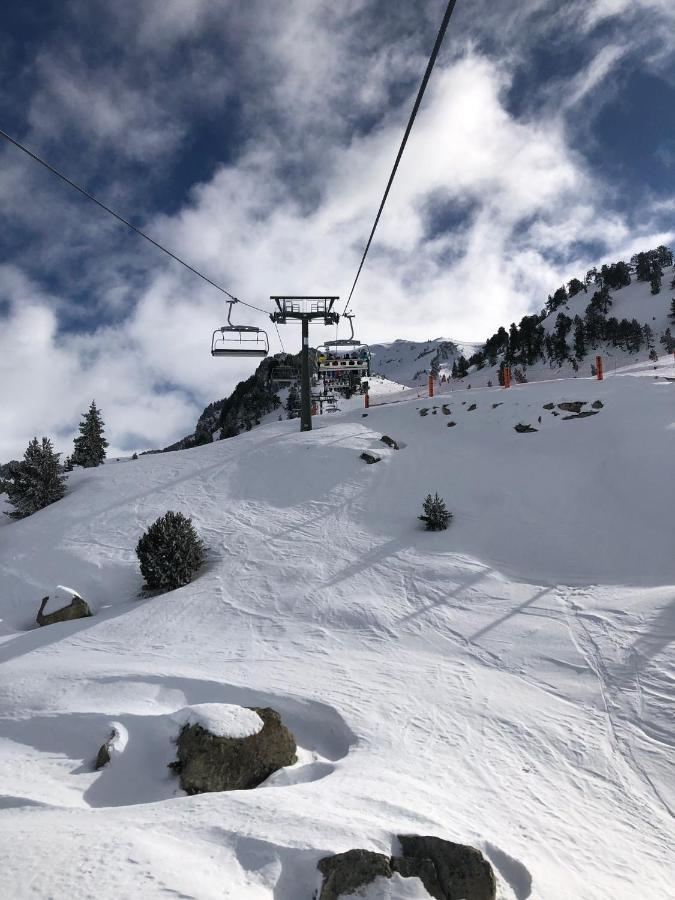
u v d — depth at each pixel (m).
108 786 5.25
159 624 10.87
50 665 8.76
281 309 26.00
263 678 7.77
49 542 16.52
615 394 20.42
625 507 14.07
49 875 3.04
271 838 3.58
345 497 17.52
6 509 22.03
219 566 13.74
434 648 8.79
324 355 26.56
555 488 15.91
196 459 23.50
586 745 5.89
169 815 4.11
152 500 19.08
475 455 19.36
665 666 7.25
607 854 4.21
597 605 9.59
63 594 12.17
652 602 9.26
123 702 7.14
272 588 12.09
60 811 4.46
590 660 7.75
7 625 12.18
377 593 11.27
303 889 3.22
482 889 3.36
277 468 20.58
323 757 6.07
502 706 6.80
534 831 4.41
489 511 15.33
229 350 20.75
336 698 7.04
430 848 3.56
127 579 13.72
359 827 3.77
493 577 11.46
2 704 7.37
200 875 3.14
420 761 5.55
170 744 5.71
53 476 21.30
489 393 24.50
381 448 21.00
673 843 4.42
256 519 16.58
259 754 5.45
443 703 6.91
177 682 7.66
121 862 3.19
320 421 28.11
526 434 19.86
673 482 14.23
